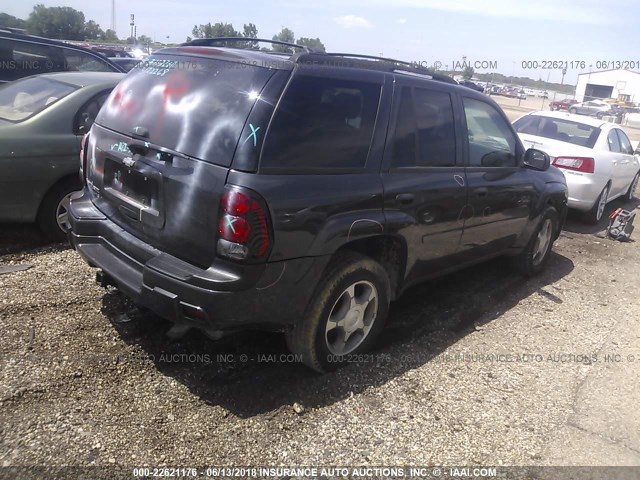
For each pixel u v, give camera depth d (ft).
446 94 13.14
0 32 25.07
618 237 25.34
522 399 11.20
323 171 9.96
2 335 11.16
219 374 10.81
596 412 10.98
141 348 11.33
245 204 8.80
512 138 15.84
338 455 9.06
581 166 25.26
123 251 10.59
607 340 14.34
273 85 9.49
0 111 16.58
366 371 11.56
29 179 15.40
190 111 9.81
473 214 13.83
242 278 8.98
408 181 11.60
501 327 14.44
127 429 9.06
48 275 14.16
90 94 16.94
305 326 10.38
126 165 10.41
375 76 11.23
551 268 19.98
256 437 9.25
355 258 10.75
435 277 13.92
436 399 10.89
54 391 9.72
